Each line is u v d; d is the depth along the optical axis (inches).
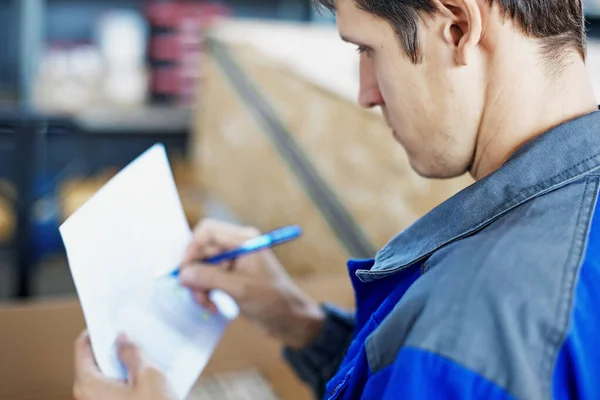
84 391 28.6
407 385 18.8
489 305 19.2
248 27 108.5
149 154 36.8
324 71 77.5
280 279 40.3
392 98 24.0
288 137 80.6
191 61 131.0
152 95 130.7
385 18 22.7
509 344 18.6
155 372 27.9
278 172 84.9
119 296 31.7
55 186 133.4
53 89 126.8
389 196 60.1
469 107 23.0
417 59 22.7
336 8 24.2
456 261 20.8
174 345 33.2
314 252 76.4
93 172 144.3
